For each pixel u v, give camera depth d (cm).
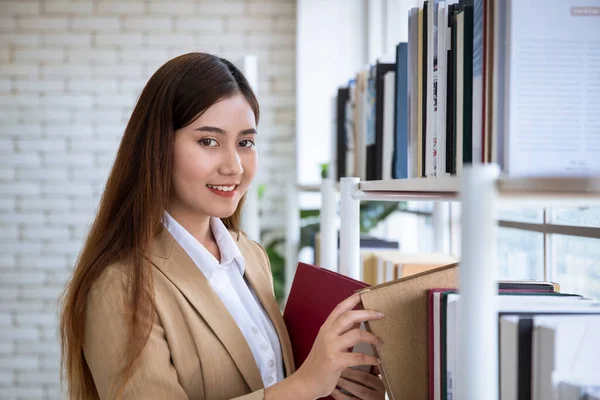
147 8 455
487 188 61
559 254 167
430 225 303
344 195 136
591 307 81
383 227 380
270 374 132
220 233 141
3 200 456
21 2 452
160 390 114
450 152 97
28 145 456
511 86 74
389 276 180
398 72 150
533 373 73
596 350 70
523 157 74
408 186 88
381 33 395
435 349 93
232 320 127
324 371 102
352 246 135
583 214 152
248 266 145
